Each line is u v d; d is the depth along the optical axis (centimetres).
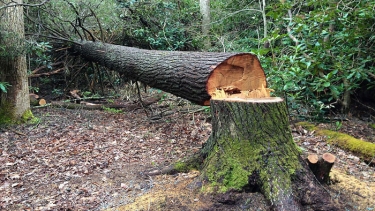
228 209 255
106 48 622
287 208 243
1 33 500
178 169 336
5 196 313
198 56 338
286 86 452
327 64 529
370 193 282
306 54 520
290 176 261
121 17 803
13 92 540
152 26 820
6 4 496
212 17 985
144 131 516
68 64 750
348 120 555
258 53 480
